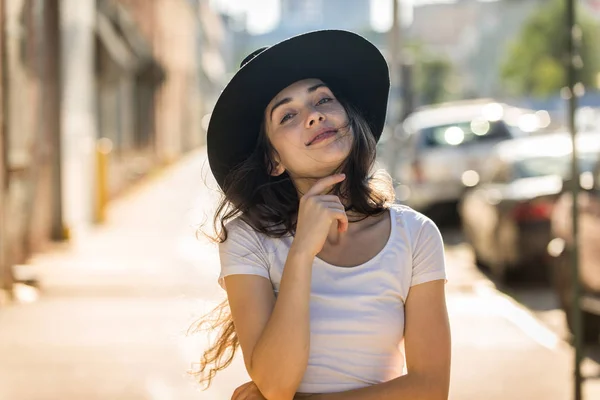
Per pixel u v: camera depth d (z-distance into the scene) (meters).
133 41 26.80
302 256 2.48
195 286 10.84
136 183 28.45
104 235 16.62
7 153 10.95
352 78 2.90
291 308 2.45
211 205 3.01
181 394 6.59
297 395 2.55
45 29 14.61
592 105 23.41
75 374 7.13
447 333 2.62
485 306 10.14
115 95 24.03
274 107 2.76
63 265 12.71
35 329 8.76
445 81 82.31
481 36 88.75
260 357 2.47
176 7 45.06
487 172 13.82
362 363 2.55
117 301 10.15
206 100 66.81
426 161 17.95
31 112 13.43
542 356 7.82
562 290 8.46
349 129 2.74
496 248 11.64
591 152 11.19
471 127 18.39
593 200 8.03
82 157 17.05
